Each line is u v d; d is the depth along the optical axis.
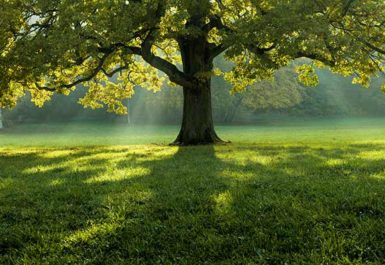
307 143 31.59
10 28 24.31
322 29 20.80
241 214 8.55
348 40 20.94
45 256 7.12
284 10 21.81
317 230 7.43
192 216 8.56
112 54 28.83
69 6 22.36
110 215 8.93
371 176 11.99
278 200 9.29
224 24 28.95
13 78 23.56
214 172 14.09
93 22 21.59
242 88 34.38
